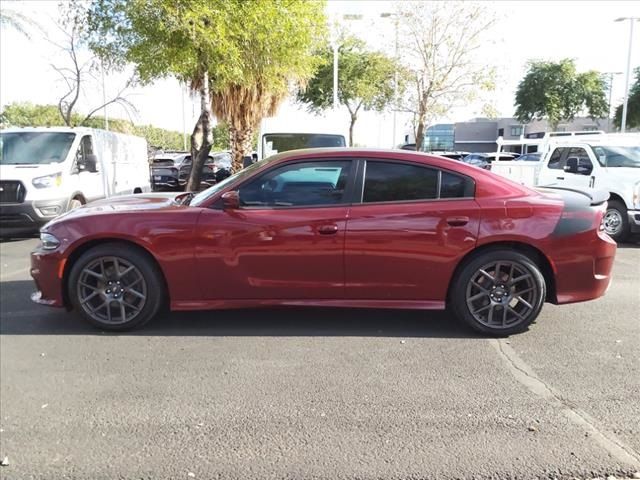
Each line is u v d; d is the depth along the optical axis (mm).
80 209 5230
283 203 4789
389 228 4668
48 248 4859
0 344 4672
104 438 3223
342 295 4805
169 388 3846
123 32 12609
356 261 4707
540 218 4695
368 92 26484
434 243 4672
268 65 13719
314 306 4828
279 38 12906
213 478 2850
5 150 10641
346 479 2838
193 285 4805
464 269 4742
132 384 3906
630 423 3381
